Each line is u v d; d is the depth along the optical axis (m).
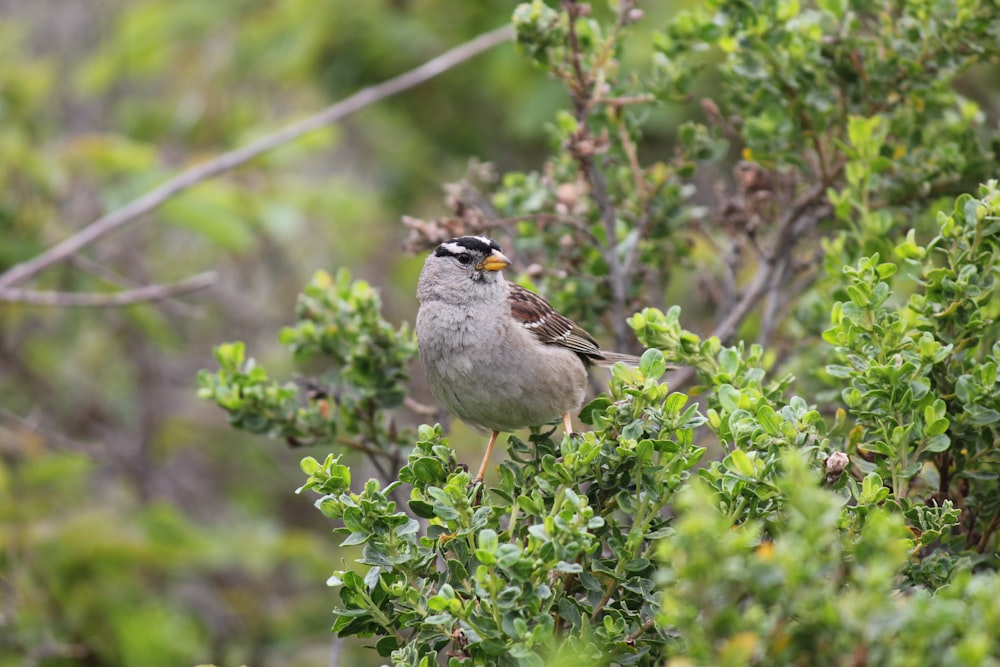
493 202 12.13
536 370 9.34
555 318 9.63
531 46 10.00
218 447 18.64
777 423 6.51
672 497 6.62
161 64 17.12
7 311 15.47
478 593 5.86
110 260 17.06
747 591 5.18
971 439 7.21
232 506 18.41
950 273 7.26
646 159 16.12
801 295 11.79
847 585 5.36
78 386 17.97
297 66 16.23
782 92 10.12
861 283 7.05
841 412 7.54
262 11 16.72
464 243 9.44
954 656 4.51
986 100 14.05
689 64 10.55
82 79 17.09
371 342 10.20
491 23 16.28
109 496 17.28
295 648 15.17
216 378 10.16
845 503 6.41
